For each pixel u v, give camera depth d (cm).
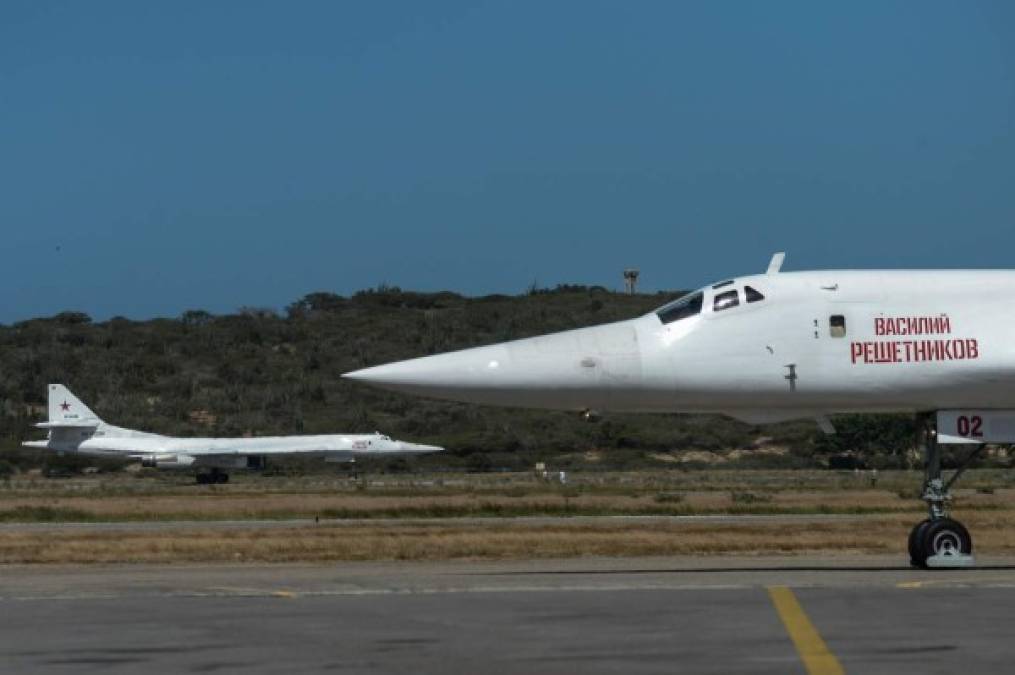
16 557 3139
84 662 1453
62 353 15212
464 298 17912
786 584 2091
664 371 2303
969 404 2364
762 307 2333
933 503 2436
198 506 6031
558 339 2338
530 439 12206
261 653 1492
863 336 2319
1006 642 1509
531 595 1962
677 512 5284
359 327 16312
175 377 14550
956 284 2361
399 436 12544
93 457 12031
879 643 1506
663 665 1392
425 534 3725
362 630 1638
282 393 13800
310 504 6125
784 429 12356
